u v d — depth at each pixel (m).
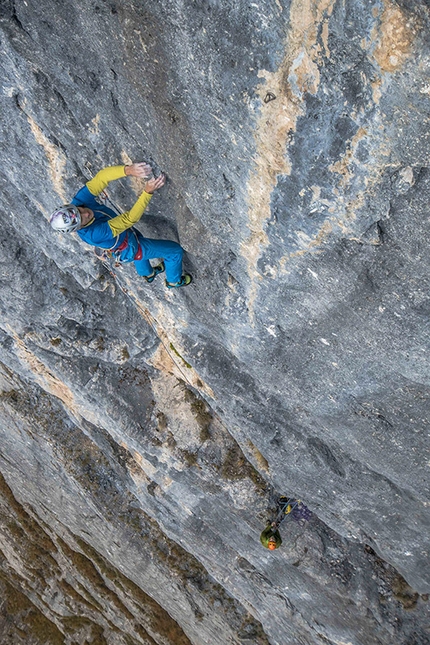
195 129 5.12
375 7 3.66
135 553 15.40
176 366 10.62
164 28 4.52
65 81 5.89
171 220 6.79
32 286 10.12
